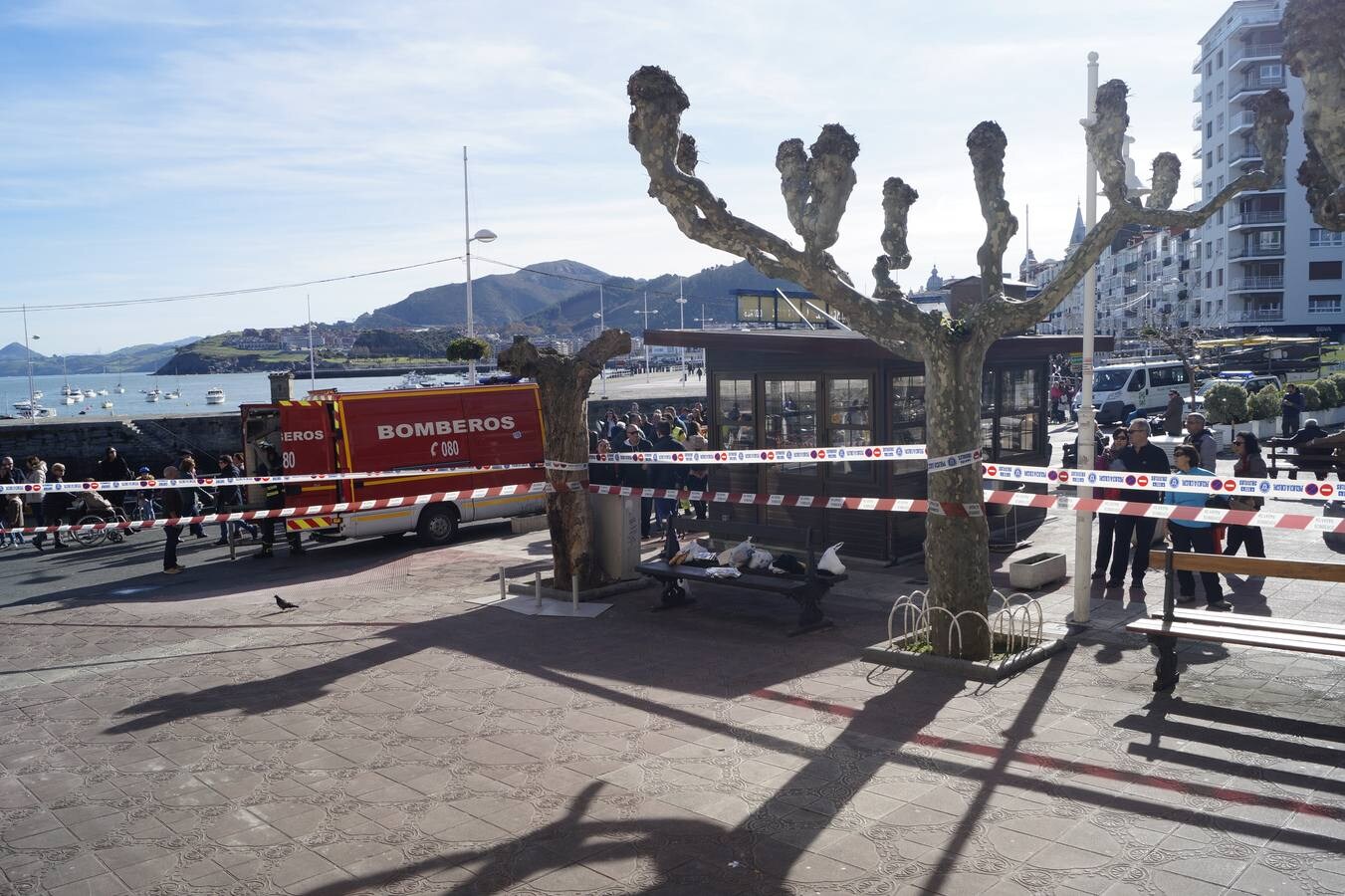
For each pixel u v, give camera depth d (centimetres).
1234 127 7512
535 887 473
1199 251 8219
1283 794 541
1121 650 835
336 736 703
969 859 482
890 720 685
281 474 1703
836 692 752
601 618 1033
